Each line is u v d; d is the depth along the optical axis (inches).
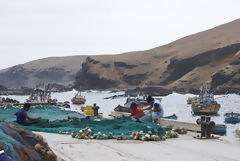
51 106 1154.0
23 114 452.8
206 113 3021.7
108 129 412.2
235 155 275.1
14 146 101.7
